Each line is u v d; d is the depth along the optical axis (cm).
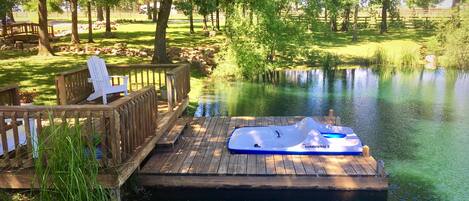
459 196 630
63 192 456
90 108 484
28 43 2109
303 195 613
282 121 904
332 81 1627
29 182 504
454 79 1659
